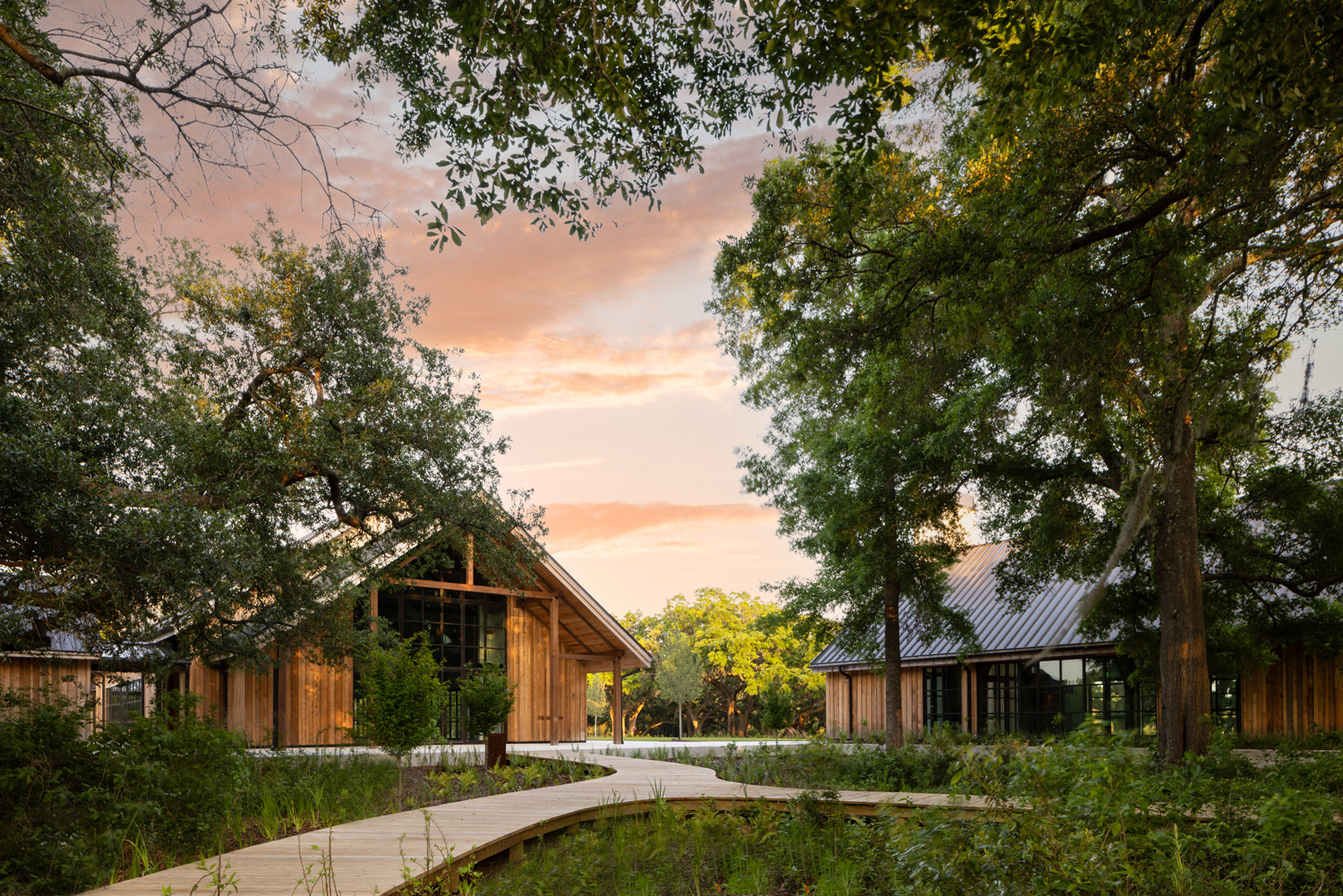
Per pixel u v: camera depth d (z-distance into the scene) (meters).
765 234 11.31
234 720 22.67
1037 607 26.78
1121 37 7.54
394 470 16.91
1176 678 13.91
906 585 21.52
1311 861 5.86
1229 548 17.23
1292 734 20.66
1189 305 9.61
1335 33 5.73
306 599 17.08
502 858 8.96
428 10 8.39
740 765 16.97
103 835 7.37
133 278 11.96
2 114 9.63
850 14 5.76
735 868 7.95
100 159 10.66
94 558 9.61
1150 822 6.64
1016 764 6.09
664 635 57.22
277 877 6.29
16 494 9.03
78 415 10.58
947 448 16.34
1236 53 5.80
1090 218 9.24
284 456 14.98
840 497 19.81
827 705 34.00
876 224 10.97
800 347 11.83
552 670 28.16
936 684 29.41
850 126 6.55
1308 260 8.73
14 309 10.09
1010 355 11.61
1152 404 11.83
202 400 15.74
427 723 12.95
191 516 10.62
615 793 11.20
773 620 24.16
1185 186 8.07
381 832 8.44
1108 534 17.56
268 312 16.48
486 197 6.70
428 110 7.09
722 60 7.77
